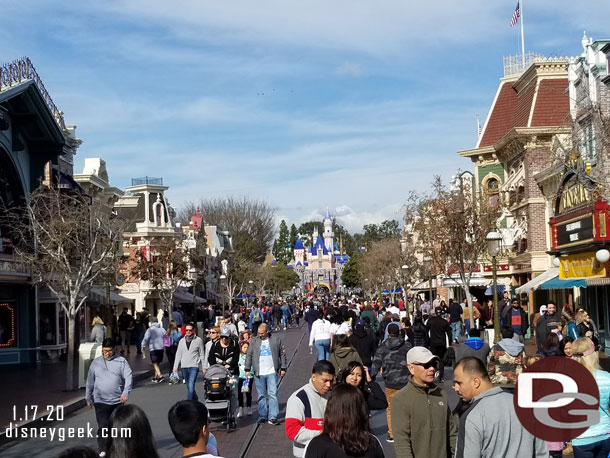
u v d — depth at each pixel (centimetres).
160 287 4822
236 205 10025
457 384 650
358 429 553
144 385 2447
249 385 1764
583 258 2920
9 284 3256
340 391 562
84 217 2816
